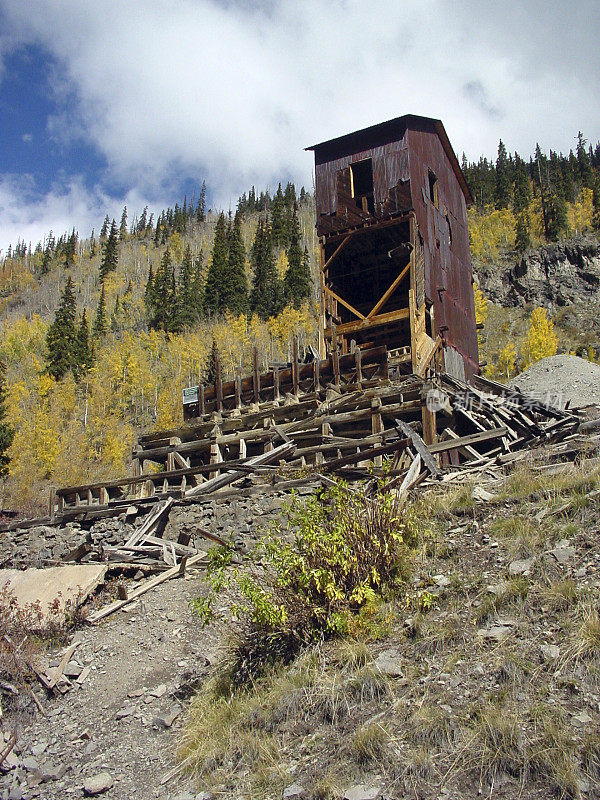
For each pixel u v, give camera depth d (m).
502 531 8.55
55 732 8.29
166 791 6.28
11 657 9.73
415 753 5.18
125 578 13.36
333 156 24.53
